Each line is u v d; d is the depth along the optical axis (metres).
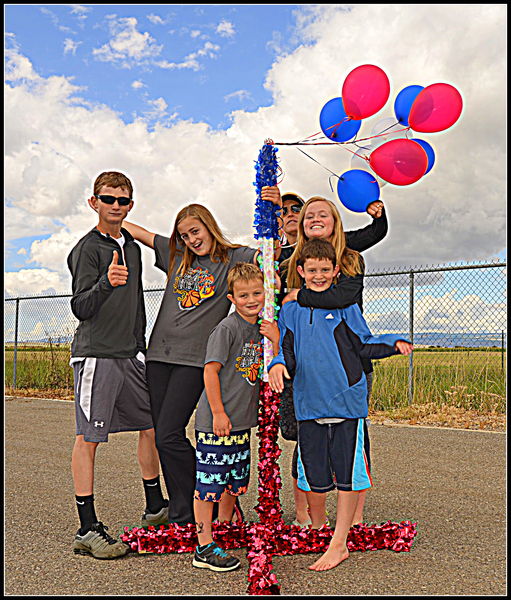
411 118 3.67
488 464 5.30
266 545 2.95
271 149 3.43
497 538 3.45
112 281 3.29
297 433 3.68
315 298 3.31
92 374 3.42
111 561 3.18
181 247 3.82
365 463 3.21
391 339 3.20
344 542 3.13
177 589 2.80
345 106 3.62
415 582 2.84
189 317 3.64
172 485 3.52
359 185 3.83
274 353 3.28
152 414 3.63
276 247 3.47
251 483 4.89
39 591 2.79
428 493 4.40
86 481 3.35
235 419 3.22
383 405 8.76
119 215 3.64
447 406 8.39
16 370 12.74
